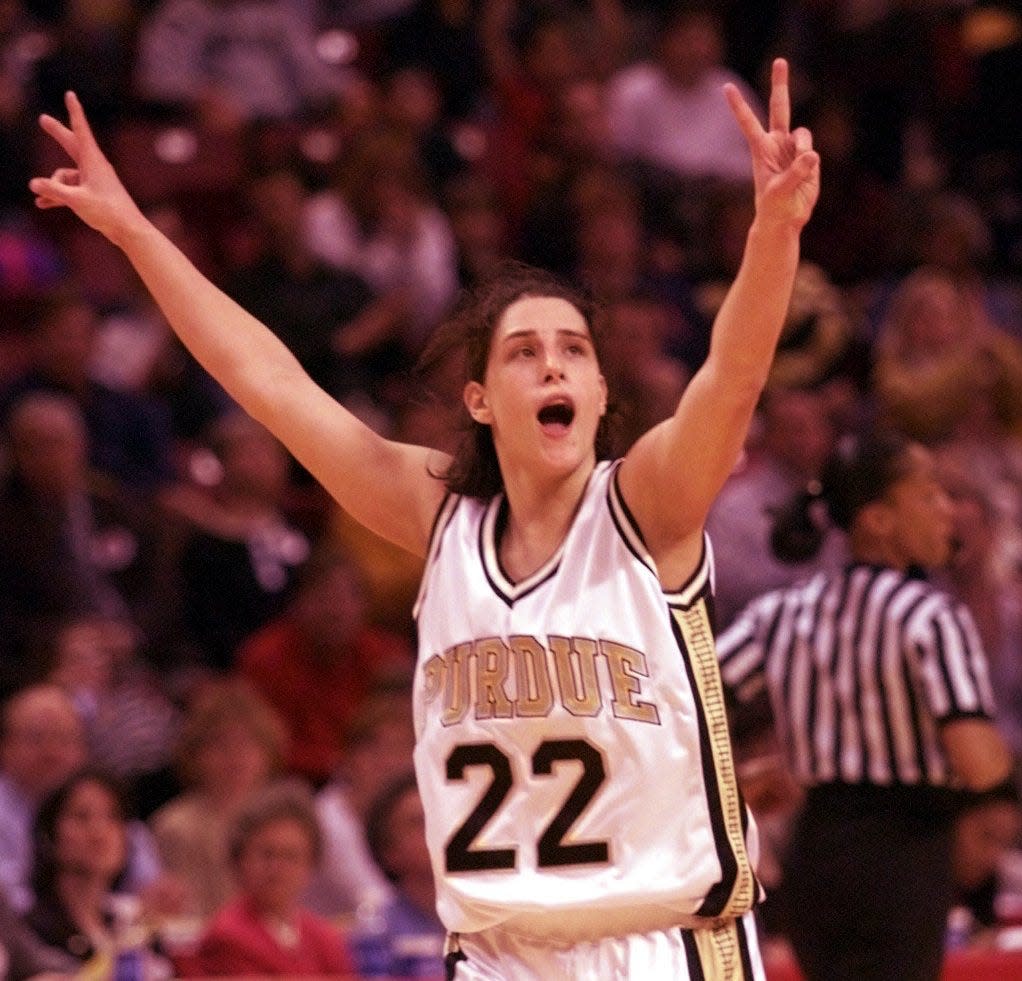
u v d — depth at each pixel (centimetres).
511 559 1172
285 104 4059
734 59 4572
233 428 3044
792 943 1711
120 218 1295
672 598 1144
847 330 3469
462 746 1153
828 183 4128
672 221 3859
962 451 3191
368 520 1258
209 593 2955
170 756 2616
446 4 4247
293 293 3406
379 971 2083
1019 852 2667
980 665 1653
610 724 1124
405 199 3594
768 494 2833
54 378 3131
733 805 1140
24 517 2839
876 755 1653
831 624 1684
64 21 4109
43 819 2109
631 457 1155
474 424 1212
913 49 4478
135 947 1969
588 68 4159
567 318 1176
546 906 1121
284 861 2066
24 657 2694
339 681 2798
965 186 4466
